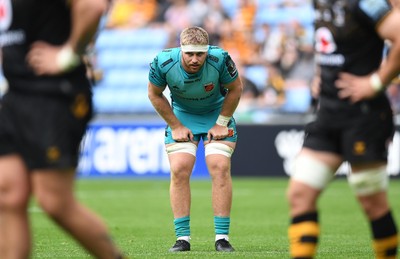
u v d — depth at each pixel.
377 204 19.05
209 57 27.59
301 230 18.42
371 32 18.17
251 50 77.00
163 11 83.00
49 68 16.58
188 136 28.42
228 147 28.50
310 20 77.56
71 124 16.80
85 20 16.25
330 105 18.56
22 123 16.67
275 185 63.19
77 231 17.03
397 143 65.56
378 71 17.81
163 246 30.17
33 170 16.64
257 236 34.34
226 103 28.22
